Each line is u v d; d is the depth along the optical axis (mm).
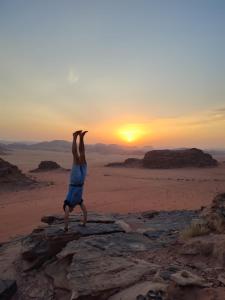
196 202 30422
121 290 7281
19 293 9156
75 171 10492
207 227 9859
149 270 7832
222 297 6047
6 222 22734
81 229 11023
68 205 10672
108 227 11492
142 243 9883
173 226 12117
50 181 51969
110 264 8242
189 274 6840
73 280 7680
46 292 8883
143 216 14656
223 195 11578
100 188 43125
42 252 10141
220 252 7898
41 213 25469
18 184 44750
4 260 11258
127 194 36969
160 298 6613
